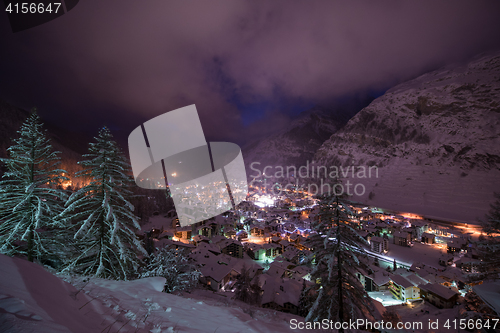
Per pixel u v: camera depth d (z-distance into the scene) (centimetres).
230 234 8450
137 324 399
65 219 1428
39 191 1546
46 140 1614
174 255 2078
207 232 7619
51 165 1623
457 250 7194
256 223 9650
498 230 2067
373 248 7650
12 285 282
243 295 3488
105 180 1413
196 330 484
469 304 2662
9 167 1535
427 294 4400
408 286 4538
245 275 3634
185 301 755
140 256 2088
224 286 4106
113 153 1442
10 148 1493
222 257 5059
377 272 5262
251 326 689
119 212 1449
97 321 338
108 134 1455
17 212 1466
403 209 13062
